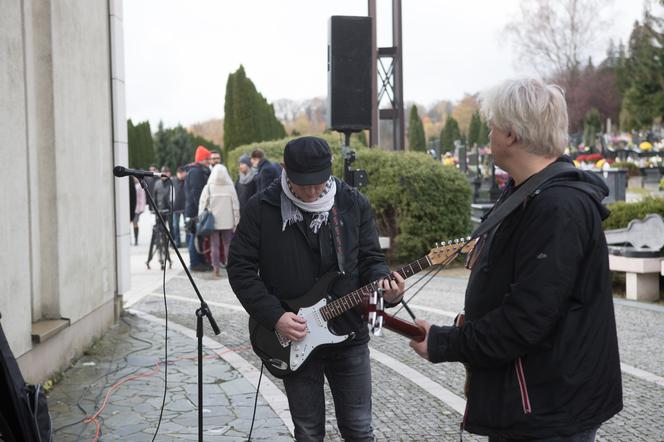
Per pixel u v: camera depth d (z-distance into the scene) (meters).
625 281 10.83
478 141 47.16
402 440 4.61
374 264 3.44
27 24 5.81
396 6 17.61
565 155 2.35
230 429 4.83
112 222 8.02
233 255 3.34
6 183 4.98
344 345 3.32
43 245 6.09
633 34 47.69
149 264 14.61
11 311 5.05
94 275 7.21
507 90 2.28
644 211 10.74
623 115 46.97
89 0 7.09
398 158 13.41
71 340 6.44
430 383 5.85
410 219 13.19
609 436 4.64
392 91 17.80
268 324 3.24
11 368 3.11
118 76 8.09
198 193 13.61
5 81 4.96
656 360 6.52
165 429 4.84
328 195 3.31
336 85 8.23
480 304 2.34
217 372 6.24
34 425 3.16
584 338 2.18
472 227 13.75
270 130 33.81
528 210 2.21
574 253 2.14
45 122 6.02
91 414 5.14
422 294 10.32
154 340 7.42
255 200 3.36
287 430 4.80
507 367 2.27
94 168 7.22
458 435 4.69
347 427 3.43
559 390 2.18
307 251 3.31
